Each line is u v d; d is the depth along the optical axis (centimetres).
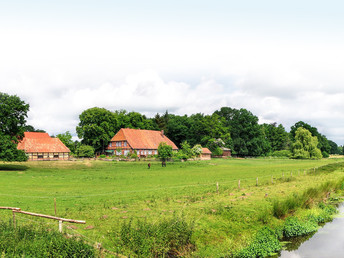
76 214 2262
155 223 1897
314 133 17175
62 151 9806
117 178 4925
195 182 4372
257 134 14188
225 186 3856
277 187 3681
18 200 2795
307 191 3119
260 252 1888
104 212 2338
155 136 12175
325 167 6969
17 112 6412
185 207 2541
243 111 14238
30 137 10400
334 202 3266
